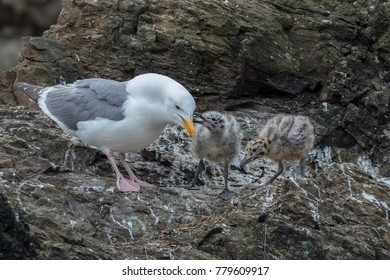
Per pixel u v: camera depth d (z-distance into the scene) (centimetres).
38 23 2834
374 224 1377
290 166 1659
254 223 1337
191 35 1791
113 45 1792
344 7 1878
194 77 1788
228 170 1612
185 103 1422
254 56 1806
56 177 1448
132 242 1340
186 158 1623
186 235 1347
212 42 1792
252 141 1532
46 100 1533
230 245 1324
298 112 1797
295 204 1354
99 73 1789
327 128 1756
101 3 1812
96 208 1406
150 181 1575
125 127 1447
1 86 1811
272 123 1543
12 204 1348
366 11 1872
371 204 1403
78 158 1543
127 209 1412
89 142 1493
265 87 1834
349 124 1758
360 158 1734
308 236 1326
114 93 1462
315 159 1722
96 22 1809
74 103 1488
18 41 2766
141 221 1395
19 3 2831
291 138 1510
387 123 1773
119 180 1470
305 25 1859
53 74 1769
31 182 1405
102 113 1456
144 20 1802
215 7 1814
